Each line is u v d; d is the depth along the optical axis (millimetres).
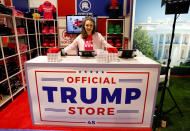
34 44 3850
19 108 2441
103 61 1638
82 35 2361
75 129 1874
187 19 3863
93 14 4258
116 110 1787
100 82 1665
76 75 1651
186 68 4227
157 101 2645
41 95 1761
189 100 2721
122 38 4316
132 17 3059
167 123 2018
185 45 4062
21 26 3312
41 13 4336
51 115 1859
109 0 4215
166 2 1664
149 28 4059
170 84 3559
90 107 1783
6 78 2615
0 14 2354
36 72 1665
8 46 3006
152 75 1630
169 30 4000
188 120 2094
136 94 1708
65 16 4332
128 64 1586
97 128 1887
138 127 1863
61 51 1919
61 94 1741
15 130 1878
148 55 4270
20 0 4277
